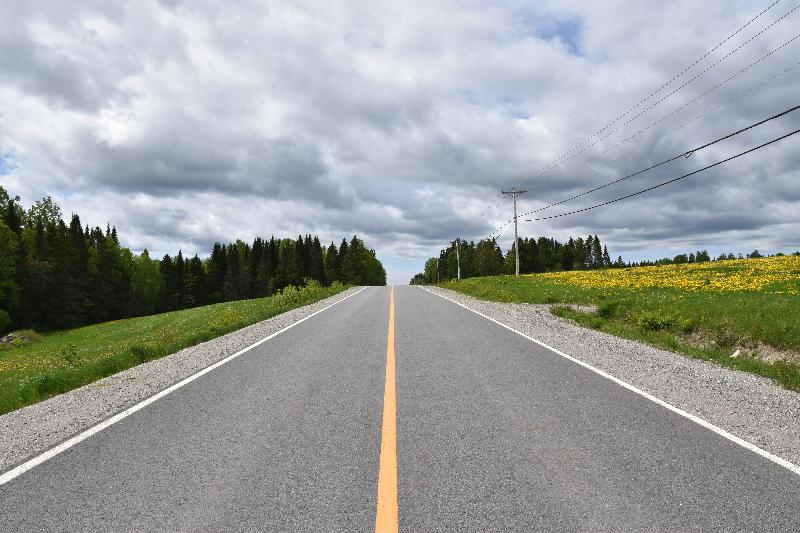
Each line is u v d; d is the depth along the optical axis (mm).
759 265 42062
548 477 4004
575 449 4652
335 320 18312
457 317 18703
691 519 3307
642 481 3918
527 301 29375
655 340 13477
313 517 3369
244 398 6855
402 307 24328
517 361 9406
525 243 153125
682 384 7543
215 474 4156
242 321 19188
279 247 147750
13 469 4398
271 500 3643
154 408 6430
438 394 6852
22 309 56406
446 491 3754
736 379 8250
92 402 7012
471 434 5113
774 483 3881
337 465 4309
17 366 18188
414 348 11094
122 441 5098
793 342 12445
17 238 62062
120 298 79750
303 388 7387
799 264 38750
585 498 3623
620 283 35688
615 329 15625
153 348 12414
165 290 99312
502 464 4289
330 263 151000
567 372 8352
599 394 6812
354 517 3361
